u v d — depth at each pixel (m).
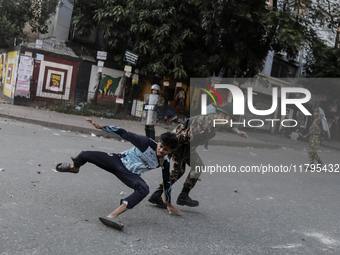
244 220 4.11
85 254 2.58
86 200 3.95
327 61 16.47
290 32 12.17
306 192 6.10
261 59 14.34
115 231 3.13
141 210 3.95
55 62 14.76
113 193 4.42
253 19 12.55
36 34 16.39
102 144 8.76
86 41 16.27
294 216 4.50
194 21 15.46
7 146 6.12
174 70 15.09
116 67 16.80
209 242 3.22
